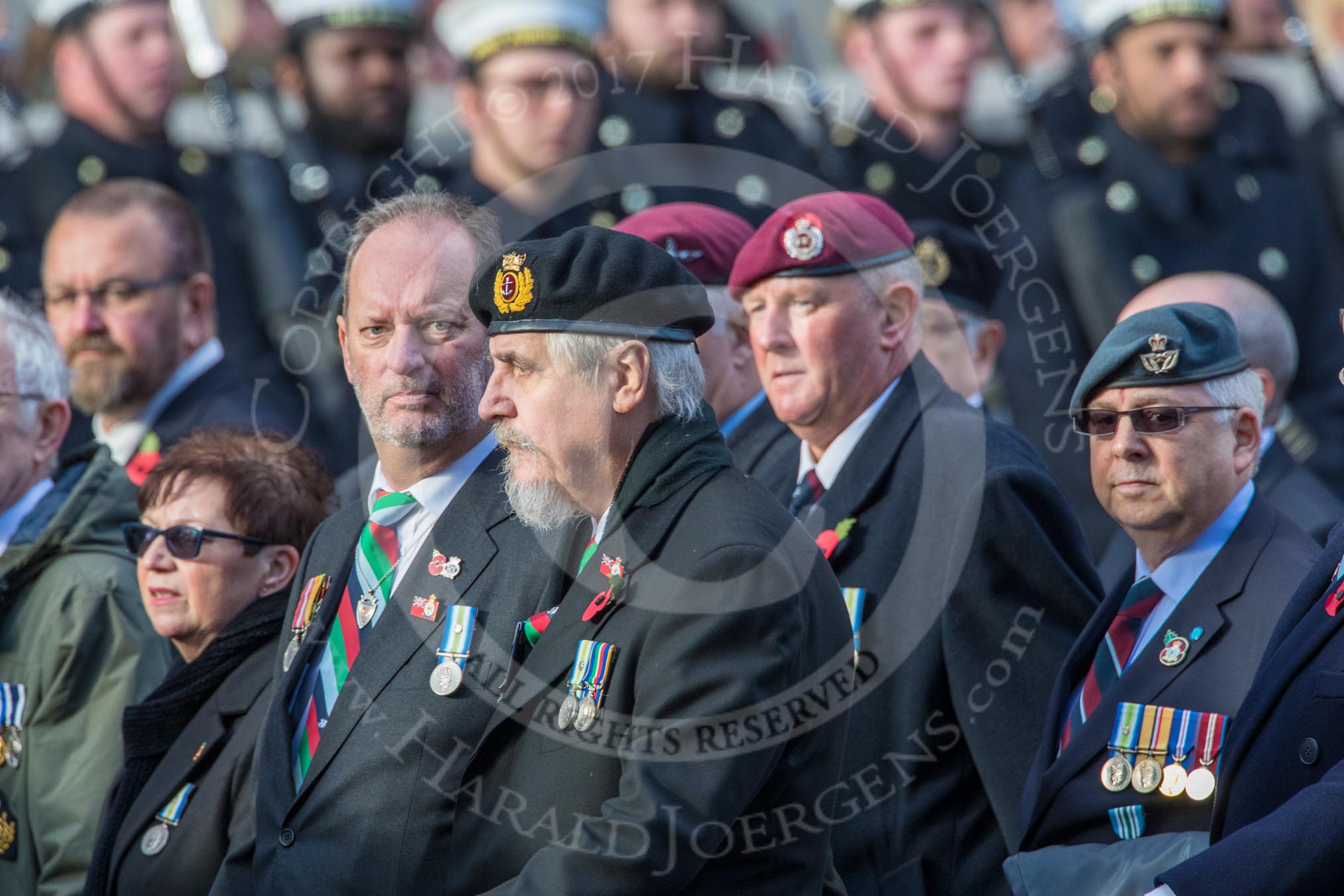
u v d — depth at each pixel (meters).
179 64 22.78
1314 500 13.87
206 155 22.47
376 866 10.19
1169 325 10.80
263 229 21.61
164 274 17.28
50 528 14.02
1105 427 10.95
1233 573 10.62
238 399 17.67
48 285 17.36
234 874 11.23
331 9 21.88
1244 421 10.88
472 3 18.02
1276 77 23.98
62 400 15.07
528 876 9.07
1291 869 8.60
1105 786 10.43
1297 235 21.23
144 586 12.97
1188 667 10.52
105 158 22.53
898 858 11.59
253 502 12.89
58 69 22.97
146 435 17.22
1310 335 21.03
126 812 12.38
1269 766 9.38
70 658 13.56
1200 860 8.82
